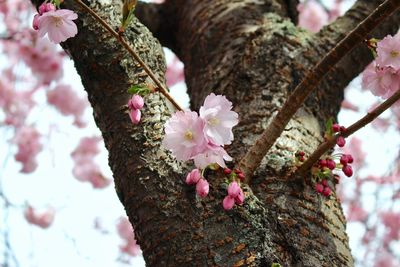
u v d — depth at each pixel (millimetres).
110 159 881
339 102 1083
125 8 833
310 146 955
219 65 1091
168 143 783
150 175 840
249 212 817
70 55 934
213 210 815
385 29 1140
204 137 772
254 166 855
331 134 873
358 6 1156
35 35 1795
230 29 1144
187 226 812
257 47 1078
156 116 874
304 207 878
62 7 925
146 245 826
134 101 819
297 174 893
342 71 1089
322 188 897
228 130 786
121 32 833
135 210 840
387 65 866
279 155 916
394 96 852
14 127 2248
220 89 1045
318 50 1082
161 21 1262
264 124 961
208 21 1178
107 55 900
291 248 842
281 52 1064
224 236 804
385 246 2348
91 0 932
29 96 2291
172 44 1264
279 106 987
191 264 797
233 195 796
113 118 882
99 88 898
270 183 889
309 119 1001
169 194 828
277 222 856
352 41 838
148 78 894
